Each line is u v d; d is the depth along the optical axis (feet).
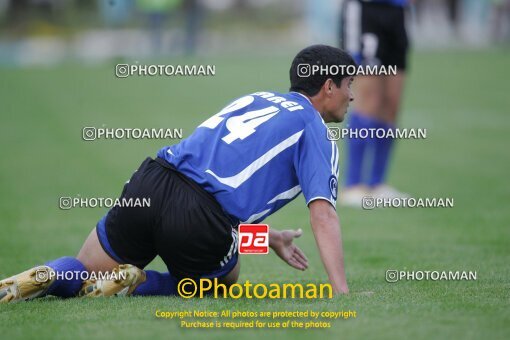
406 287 57.21
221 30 430.61
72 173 131.95
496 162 144.66
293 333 44.24
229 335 44.11
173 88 262.67
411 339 42.37
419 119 200.34
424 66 310.04
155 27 326.85
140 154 152.15
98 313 48.96
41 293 52.85
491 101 229.04
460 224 91.97
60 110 217.36
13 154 153.17
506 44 369.09
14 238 84.79
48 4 405.80
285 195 54.24
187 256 53.21
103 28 386.73
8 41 392.88
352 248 79.41
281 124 53.98
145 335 43.98
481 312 47.65
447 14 381.40
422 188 118.93
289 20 442.91
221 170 53.21
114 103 230.07
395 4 105.81
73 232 88.63
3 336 44.04
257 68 298.97
